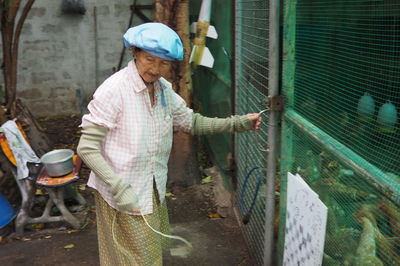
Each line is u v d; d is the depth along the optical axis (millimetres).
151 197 2197
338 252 1839
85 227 3869
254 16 2885
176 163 4543
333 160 1823
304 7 2193
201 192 4453
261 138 2781
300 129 2111
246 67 3221
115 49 7434
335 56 2062
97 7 7180
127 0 7250
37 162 3865
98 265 3273
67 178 3713
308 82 2189
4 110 4777
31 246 3557
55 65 7254
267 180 2559
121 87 2035
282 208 2492
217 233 3660
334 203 1840
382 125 1718
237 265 3201
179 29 4227
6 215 3750
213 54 4895
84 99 7434
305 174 2121
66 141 6246
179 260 3279
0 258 3385
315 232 1918
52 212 4105
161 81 2184
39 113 7379
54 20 7059
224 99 4297
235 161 3857
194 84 6371
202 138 5848
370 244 1575
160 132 2172
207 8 4020
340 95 1973
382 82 1859
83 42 7270
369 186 1550
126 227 2186
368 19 1967
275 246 2844
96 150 2039
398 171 1473
